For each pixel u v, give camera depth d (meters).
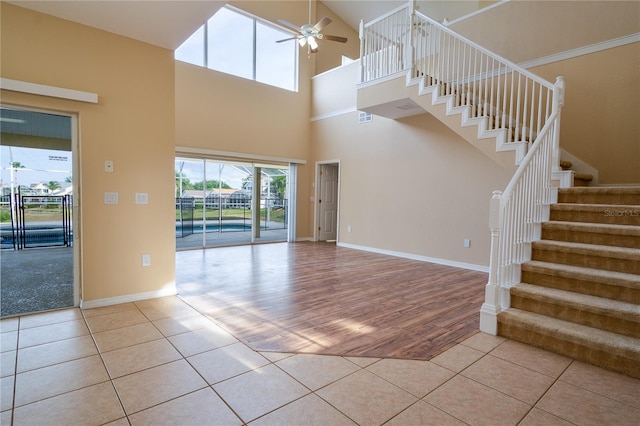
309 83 8.35
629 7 4.05
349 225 7.41
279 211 8.55
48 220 3.38
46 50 3.01
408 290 4.12
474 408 1.83
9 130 3.20
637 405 1.87
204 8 2.91
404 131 6.27
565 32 4.54
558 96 3.75
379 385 2.04
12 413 1.74
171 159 3.76
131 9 2.92
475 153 5.29
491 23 5.21
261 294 3.88
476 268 5.27
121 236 3.46
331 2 8.47
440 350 2.52
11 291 3.62
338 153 7.68
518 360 2.38
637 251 2.70
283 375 2.14
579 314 2.56
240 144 7.19
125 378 2.08
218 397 1.90
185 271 4.99
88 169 3.25
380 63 5.66
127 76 3.44
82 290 3.28
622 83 4.13
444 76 5.69
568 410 1.82
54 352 2.40
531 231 3.30
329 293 3.96
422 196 5.99
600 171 4.32
